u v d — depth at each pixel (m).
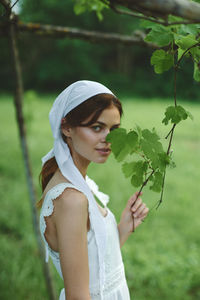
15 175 7.03
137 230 4.77
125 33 28.08
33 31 2.11
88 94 1.11
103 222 1.17
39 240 2.59
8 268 3.57
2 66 26.47
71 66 30.23
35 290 3.29
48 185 1.23
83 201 1.08
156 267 3.74
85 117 1.10
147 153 1.03
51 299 2.73
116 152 1.00
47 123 13.70
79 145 1.15
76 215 1.06
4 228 4.72
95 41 2.13
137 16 0.91
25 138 2.46
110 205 5.55
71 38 2.18
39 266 3.69
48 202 1.10
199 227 4.96
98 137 1.12
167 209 5.59
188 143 10.92
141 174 1.11
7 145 9.73
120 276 1.30
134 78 32.09
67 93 1.16
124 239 1.42
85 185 1.16
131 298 3.25
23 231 4.54
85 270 1.06
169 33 1.02
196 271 3.68
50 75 29.75
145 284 3.50
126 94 29.17
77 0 2.15
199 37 1.07
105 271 1.24
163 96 28.69
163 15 0.69
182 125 13.80
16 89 2.31
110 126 1.12
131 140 1.00
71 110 1.13
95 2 2.12
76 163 1.25
